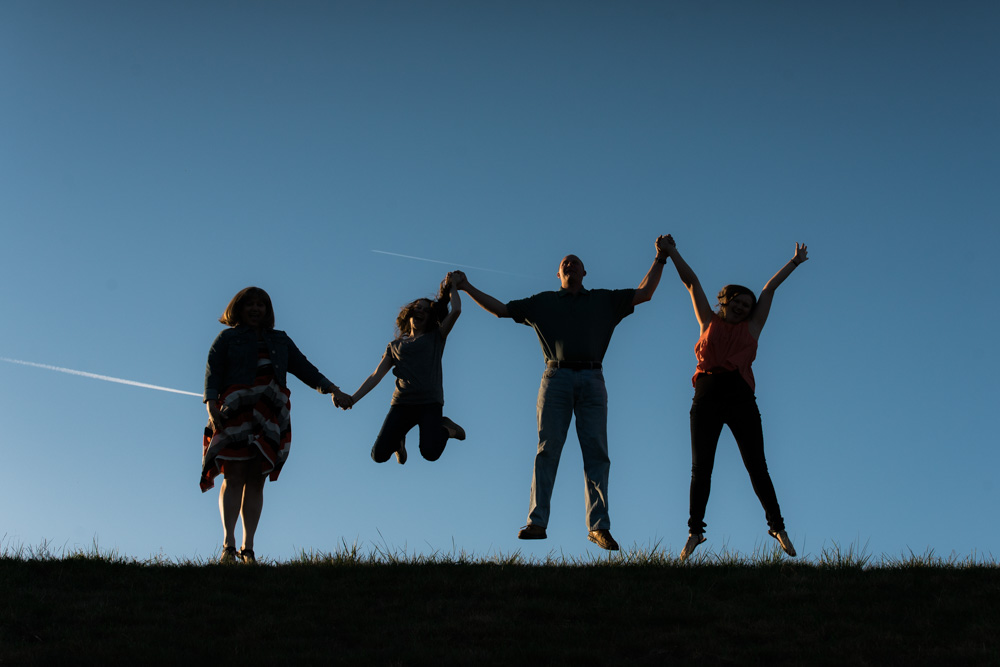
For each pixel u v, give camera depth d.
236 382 8.48
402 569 7.96
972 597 7.14
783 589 7.37
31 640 6.33
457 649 6.31
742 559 8.23
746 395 8.40
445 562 8.22
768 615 6.89
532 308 8.80
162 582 7.47
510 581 7.52
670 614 6.86
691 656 6.23
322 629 6.65
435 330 9.20
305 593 7.34
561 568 7.99
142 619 6.68
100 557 8.02
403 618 6.88
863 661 6.09
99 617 6.70
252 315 8.64
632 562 8.19
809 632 6.59
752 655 6.24
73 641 6.23
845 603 7.10
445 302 9.33
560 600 7.20
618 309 8.80
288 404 8.72
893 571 7.83
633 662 6.18
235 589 7.41
